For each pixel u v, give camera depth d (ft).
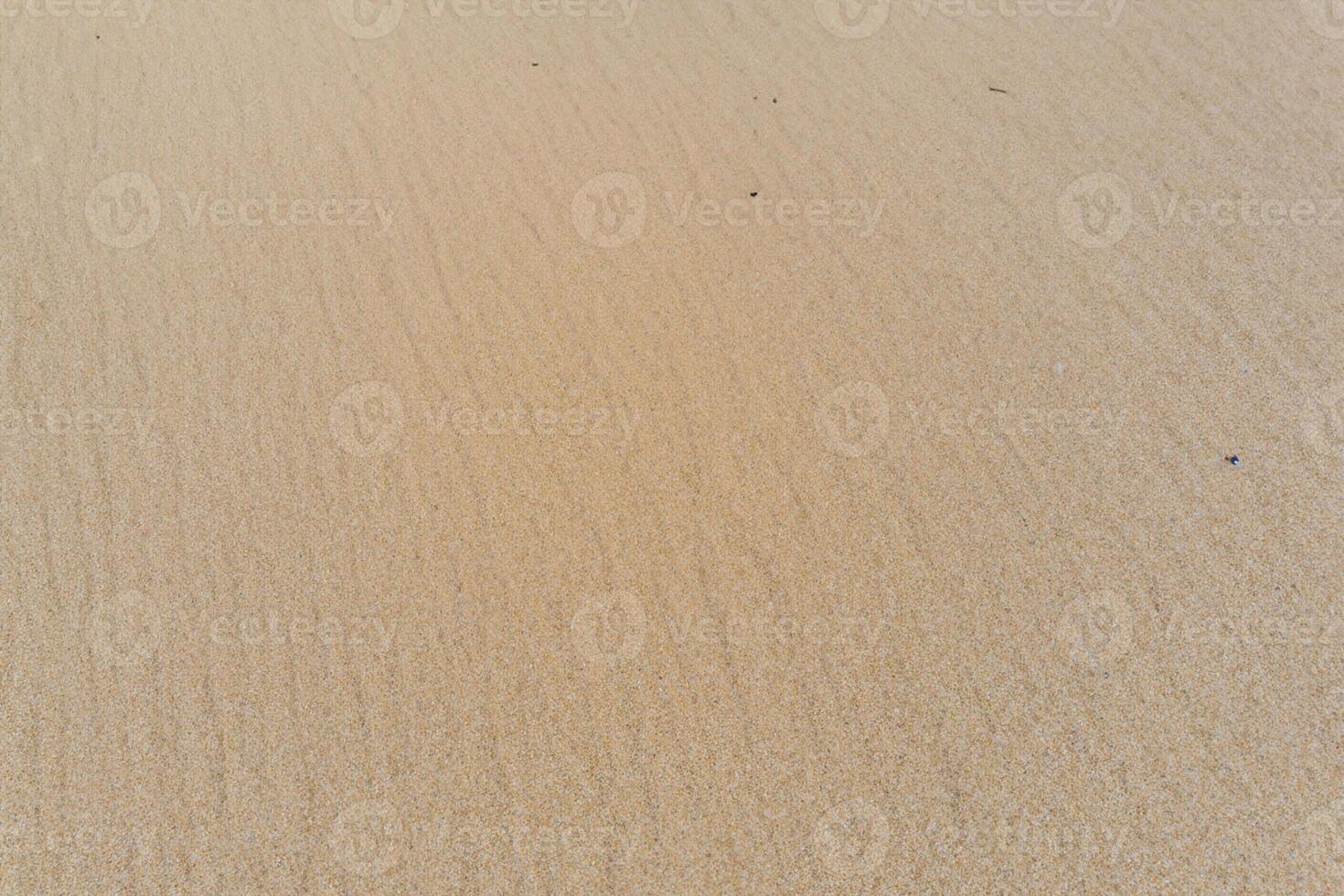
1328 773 7.86
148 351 11.58
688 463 10.45
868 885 7.45
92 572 9.51
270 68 16.15
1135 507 9.80
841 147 14.49
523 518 9.95
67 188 13.74
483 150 14.57
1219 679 8.46
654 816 7.87
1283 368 11.07
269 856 7.70
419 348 11.66
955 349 11.50
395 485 10.25
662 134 14.83
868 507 9.96
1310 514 9.65
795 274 12.54
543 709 8.52
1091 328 11.66
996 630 8.90
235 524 9.91
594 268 12.67
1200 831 7.59
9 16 17.13
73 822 7.86
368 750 8.28
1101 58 16.20
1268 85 15.39
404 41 16.87
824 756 8.15
